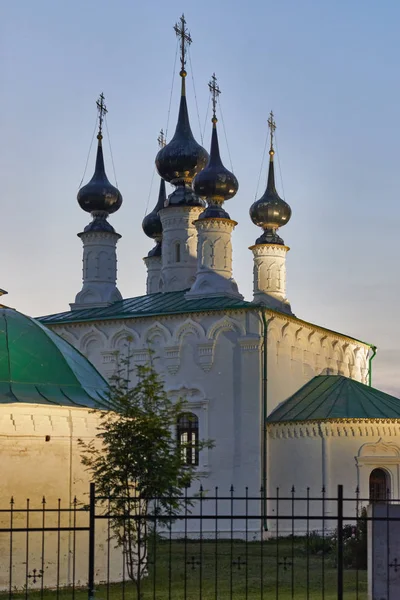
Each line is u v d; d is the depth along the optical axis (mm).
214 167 44594
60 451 23531
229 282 43812
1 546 22453
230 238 44281
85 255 47438
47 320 44281
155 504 20859
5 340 24906
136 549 24453
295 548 33094
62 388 24781
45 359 25094
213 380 40500
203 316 40969
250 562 28328
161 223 49625
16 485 22812
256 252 47094
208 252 43938
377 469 38531
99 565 23578
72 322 43344
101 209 48219
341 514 16453
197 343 40938
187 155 47594
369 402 39531
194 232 47375
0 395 23594
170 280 47062
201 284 43656
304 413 39438
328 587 23250
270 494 39031
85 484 23781
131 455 20141
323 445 38344
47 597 21297
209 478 39781
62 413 23672
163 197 54875
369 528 18156
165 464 20266
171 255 47312
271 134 48250
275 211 47125
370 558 17922
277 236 47531
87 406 24234
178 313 41281
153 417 20625
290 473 38844
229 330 40562
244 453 39469
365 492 37969
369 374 52562
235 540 37500
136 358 42094
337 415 38469
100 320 42750
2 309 26297
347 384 41156
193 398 40688
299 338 43719
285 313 42719
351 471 38125
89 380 26016
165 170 48188
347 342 49406
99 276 46969
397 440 38562
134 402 21453
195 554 30719
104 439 21391
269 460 39344
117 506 19375
